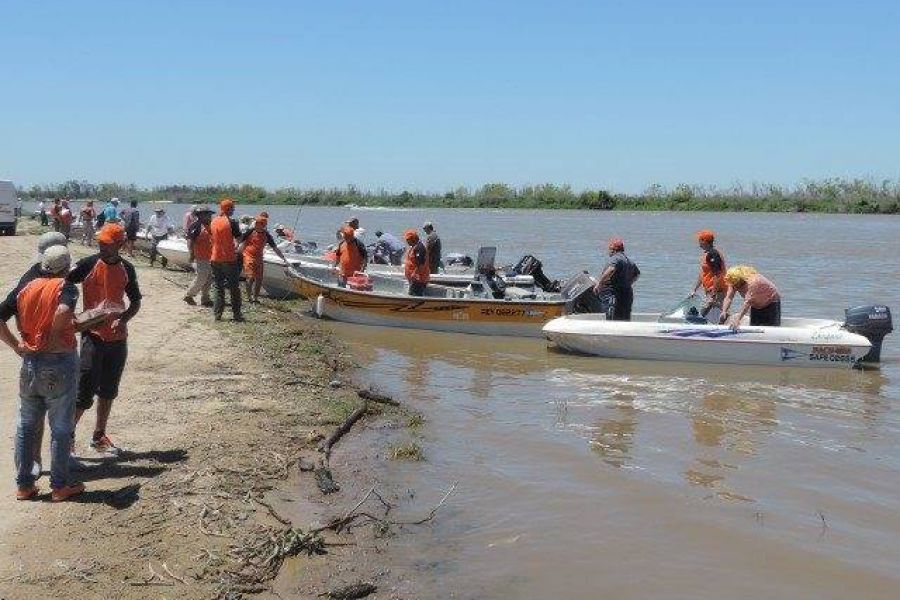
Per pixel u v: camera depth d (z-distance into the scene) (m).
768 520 6.75
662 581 5.71
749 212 100.94
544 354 13.95
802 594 5.55
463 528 6.52
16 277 18.14
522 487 7.41
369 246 24.00
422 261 16.36
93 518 5.96
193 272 21.80
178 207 95.44
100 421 7.12
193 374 10.48
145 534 5.80
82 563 5.32
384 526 6.44
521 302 15.39
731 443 8.80
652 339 13.34
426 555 6.02
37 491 6.28
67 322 5.78
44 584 5.05
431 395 10.84
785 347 12.93
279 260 19.09
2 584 5.01
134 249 26.81
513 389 11.28
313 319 16.89
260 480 7.10
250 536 5.97
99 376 6.84
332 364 11.98
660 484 7.53
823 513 6.91
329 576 5.61
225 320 14.41
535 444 8.67
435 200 126.06
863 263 32.22
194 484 6.76
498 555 6.06
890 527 6.64
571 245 42.56
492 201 120.06
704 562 6.00
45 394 5.94
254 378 10.48
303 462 7.59
